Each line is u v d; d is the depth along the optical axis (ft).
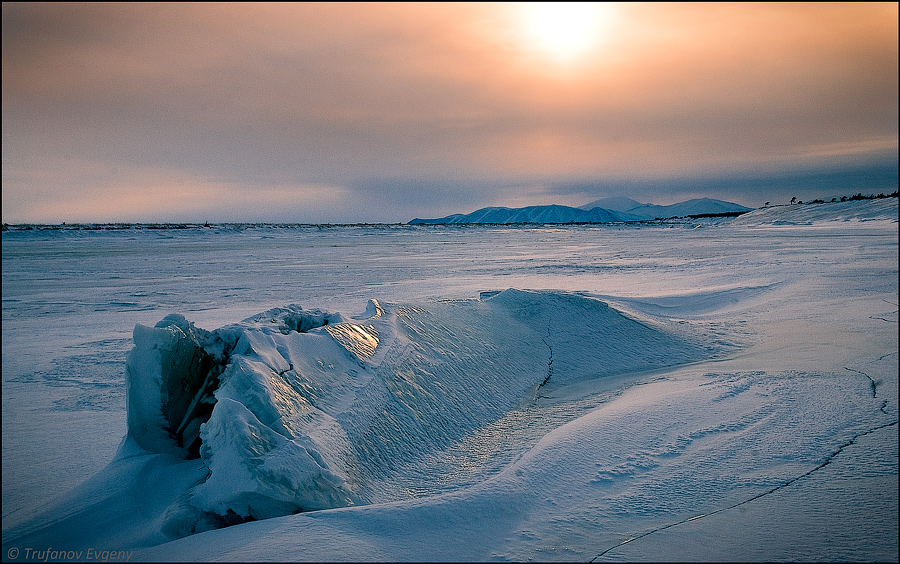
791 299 54.24
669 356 38.63
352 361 23.98
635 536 13.21
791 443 18.34
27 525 14.80
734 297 59.21
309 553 12.01
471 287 74.64
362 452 19.10
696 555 12.20
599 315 43.34
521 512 14.67
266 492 14.56
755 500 14.69
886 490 14.66
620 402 25.80
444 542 13.05
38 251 152.97
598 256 126.82
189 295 69.62
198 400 20.76
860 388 23.94
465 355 31.94
